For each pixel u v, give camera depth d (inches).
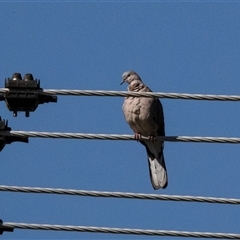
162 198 615.8
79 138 636.1
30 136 636.1
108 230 610.5
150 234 607.5
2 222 615.8
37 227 613.9
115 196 618.5
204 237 603.5
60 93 642.8
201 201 613.9
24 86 642.2
